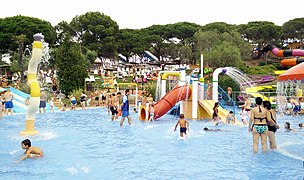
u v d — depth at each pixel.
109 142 10.76
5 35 53.91
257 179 6.37
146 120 17.34
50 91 33.62
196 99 18.17
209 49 61.22
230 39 61.94
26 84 29.11
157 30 80.38
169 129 13.96
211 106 17.73
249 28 73.50
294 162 7.79
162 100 18.12
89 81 38.12
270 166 7.41
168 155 8.66
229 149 9.46
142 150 9.37
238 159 8.13
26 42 53.62
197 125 15.18
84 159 8.21
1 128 14.30
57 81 36.09
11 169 7.21
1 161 7.97
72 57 32.53
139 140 11.14
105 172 6.95
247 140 11.05
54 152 9.08
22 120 17.42
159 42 76.94
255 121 8.84
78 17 71.31
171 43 76.88
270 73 50.81
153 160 8.06
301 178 6.45
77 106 27.77
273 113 9.12
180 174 6.75
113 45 67.81
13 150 9.37
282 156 8.44
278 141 10.81
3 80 33.50
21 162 7.87
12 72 48.25
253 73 51.81
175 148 9.66
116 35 72.81
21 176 6.66
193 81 18.20
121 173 6.86
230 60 53.72
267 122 9.05
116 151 9.23
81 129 14.08
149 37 76.75
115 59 70.81
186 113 19.00
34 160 8.08
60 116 19.89
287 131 13.24
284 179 6.38
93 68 60.25
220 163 7.71
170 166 7.44
